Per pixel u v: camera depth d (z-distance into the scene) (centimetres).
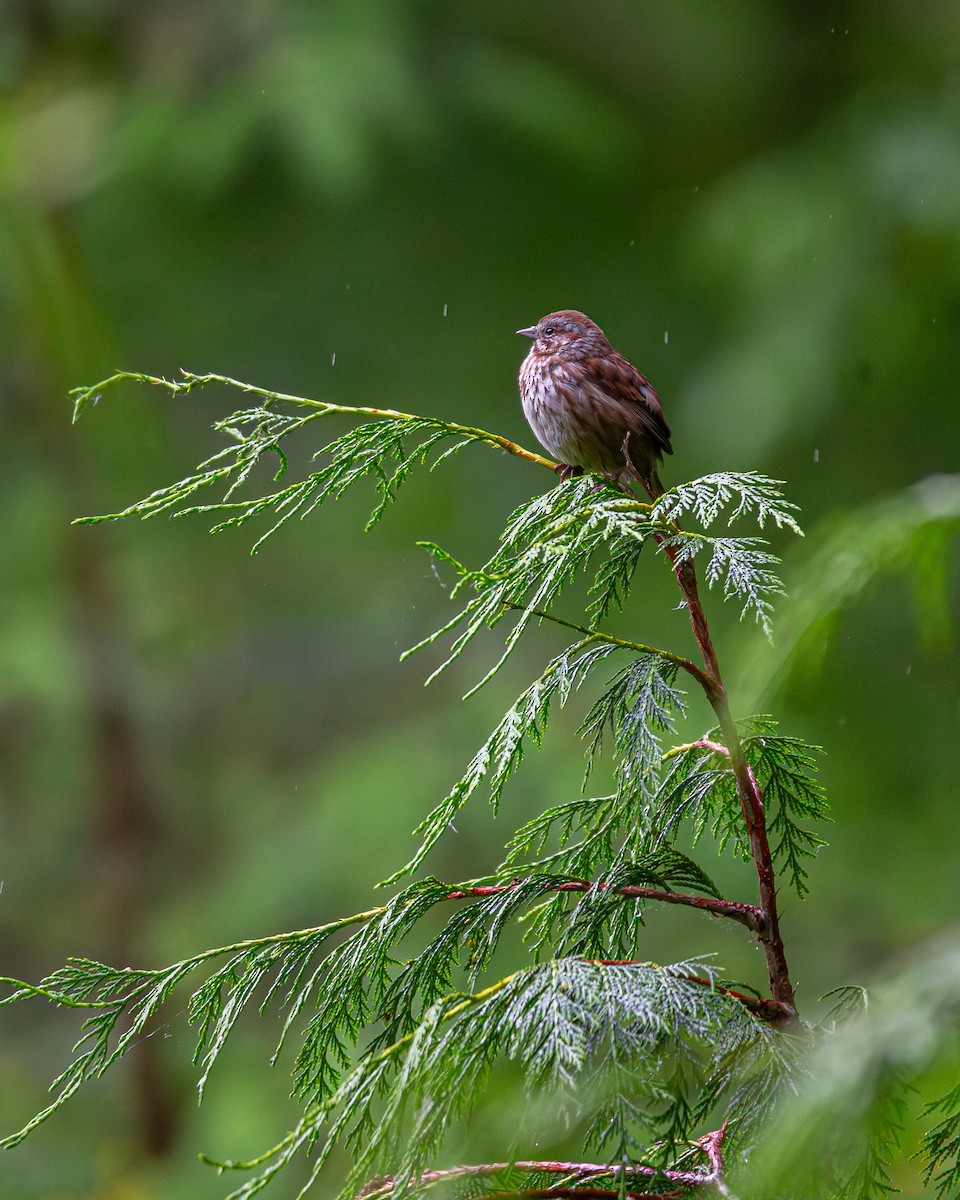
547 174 1603
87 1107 1448
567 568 390
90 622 1630
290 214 1584
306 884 1423
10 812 1694
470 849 1392
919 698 1347
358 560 1688
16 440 1638
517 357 1638
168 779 1647
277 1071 1285
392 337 1653
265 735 1669
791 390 1276
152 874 1596
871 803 1337
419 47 1570
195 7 1554
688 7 1656
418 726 1517
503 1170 348
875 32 1555
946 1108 367
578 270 1656
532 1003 334
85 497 1639
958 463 1342
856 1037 296
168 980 398
